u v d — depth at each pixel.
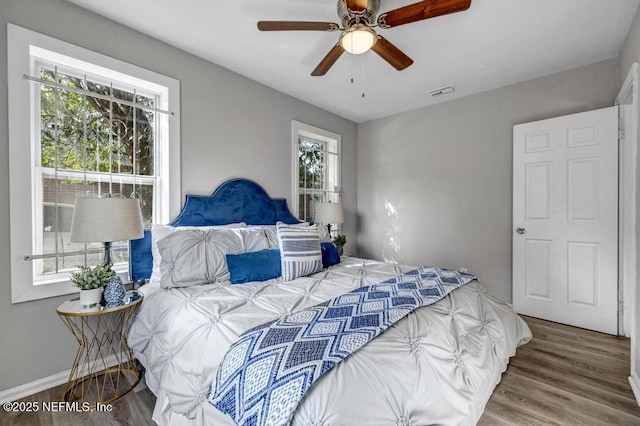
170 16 2.01
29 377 1.73
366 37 1.72
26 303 1.72
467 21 2.04
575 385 1.79
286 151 3.33
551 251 2.79
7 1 1.66
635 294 1.80
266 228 2.52
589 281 2.60
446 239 3.56
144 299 1.79
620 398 1.67
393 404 0.92
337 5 1.84
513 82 3.03
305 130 3.56
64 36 1.85
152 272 2.08
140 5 1.90
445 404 1.04
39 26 1.76
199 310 1.45
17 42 1.68
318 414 0.84
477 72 2.81
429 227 3.70
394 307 1.36
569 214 2.69
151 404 1.63
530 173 2.91
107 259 1.80
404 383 0.99
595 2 1.87
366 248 4.36
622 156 2.46
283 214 3.18
